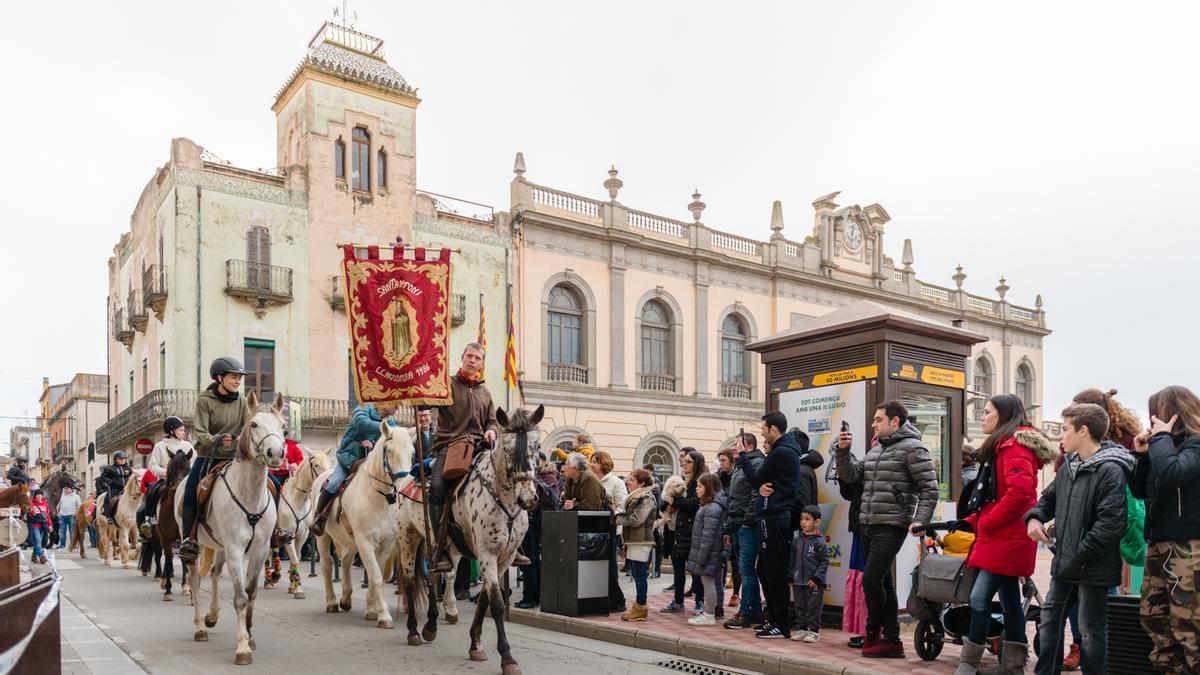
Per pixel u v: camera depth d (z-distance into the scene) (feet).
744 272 109.50
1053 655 18.76
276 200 80.59
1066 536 18.38
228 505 24.52
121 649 25.67
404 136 88.33
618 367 96.78
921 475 23.20
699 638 26.37
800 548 26.13
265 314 79.36
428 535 24.95
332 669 23.11
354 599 37.70
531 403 90.07
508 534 23.39
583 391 93.45
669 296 102.27
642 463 97.91
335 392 82.43
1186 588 17.54
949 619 22.84
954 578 21.54
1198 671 17.40
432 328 26.02
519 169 92.63
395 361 25.64
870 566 23.58
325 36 88.53
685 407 101.76
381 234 85.76
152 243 85.05
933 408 30.60
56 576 15.40
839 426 29.94
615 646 27.45
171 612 33.53
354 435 32.83
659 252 101.50
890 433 24.04
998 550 19.90
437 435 26.27
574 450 44.27
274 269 79.66
